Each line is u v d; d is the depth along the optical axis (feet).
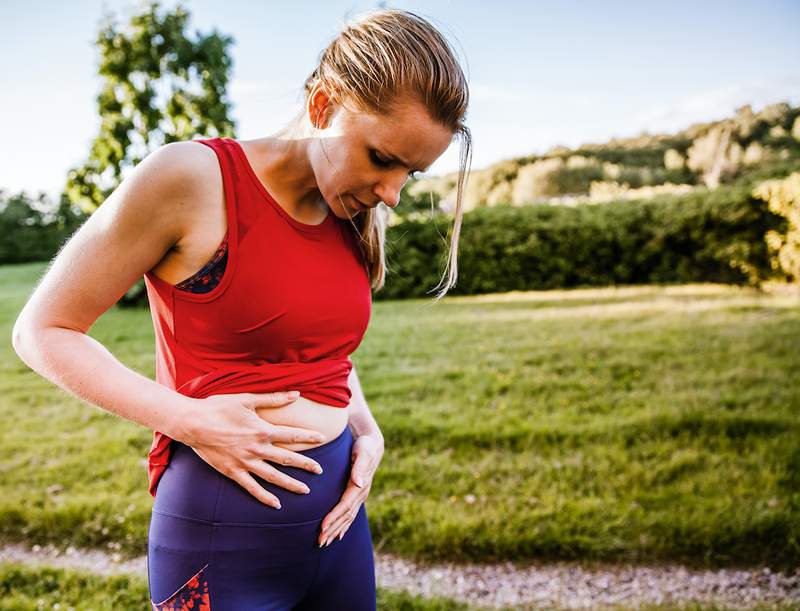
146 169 3.05
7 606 8.08
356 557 4.02
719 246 34.47
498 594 8.70
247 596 3.42
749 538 9.57
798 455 12.00
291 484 3.47
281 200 3.42
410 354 21.36
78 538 10.23
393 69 3.06
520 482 11.44
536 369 18.84
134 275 3.18
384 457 12.78
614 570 9.18
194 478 3.40
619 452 12.53
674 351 19.89
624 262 37.42
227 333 3.36
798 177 31.17
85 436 14.71
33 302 3.16
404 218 38.70
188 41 43.06
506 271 38.65
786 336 20.85
